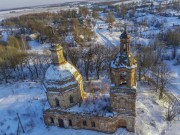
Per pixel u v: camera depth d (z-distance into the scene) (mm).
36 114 55188
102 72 74562
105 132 46188
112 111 44469
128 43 38906
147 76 72188
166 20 155125
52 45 42469
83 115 45219
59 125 48938
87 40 110750
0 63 75750
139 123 48969
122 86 41312
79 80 45938
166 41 110500
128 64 39031
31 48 106875
